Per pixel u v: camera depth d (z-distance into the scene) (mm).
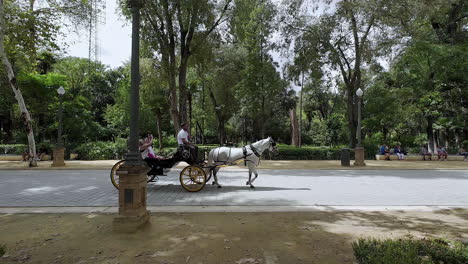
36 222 5602
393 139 38281
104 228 5207
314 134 44969
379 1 18734
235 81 34000
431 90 26969
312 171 15820
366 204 7363
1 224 5473
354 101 25266
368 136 41875
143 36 17984
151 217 5938
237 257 3922
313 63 22234
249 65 27359
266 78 26422
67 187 10023
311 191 9305
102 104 47656
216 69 32312
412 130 43219
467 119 28344
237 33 21141
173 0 17828
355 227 5285
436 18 25375
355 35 22203
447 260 3465
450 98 27969
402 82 30328
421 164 20484
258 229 5148
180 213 6285
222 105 35906
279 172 15289
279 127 49156
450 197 8398
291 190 9500
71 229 5164
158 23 19609
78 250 4191
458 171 16312
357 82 24047
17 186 10273
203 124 45406
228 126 51969
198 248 4254
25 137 28172
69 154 23812
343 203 7492
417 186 10523
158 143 35875
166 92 32125
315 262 3756
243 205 7176
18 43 17734
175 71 19938
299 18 22422
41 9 17422
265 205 7168
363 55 21812
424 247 3686
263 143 10023
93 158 23516
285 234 4879
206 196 8406
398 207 6922
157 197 8234
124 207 5102
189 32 19594
